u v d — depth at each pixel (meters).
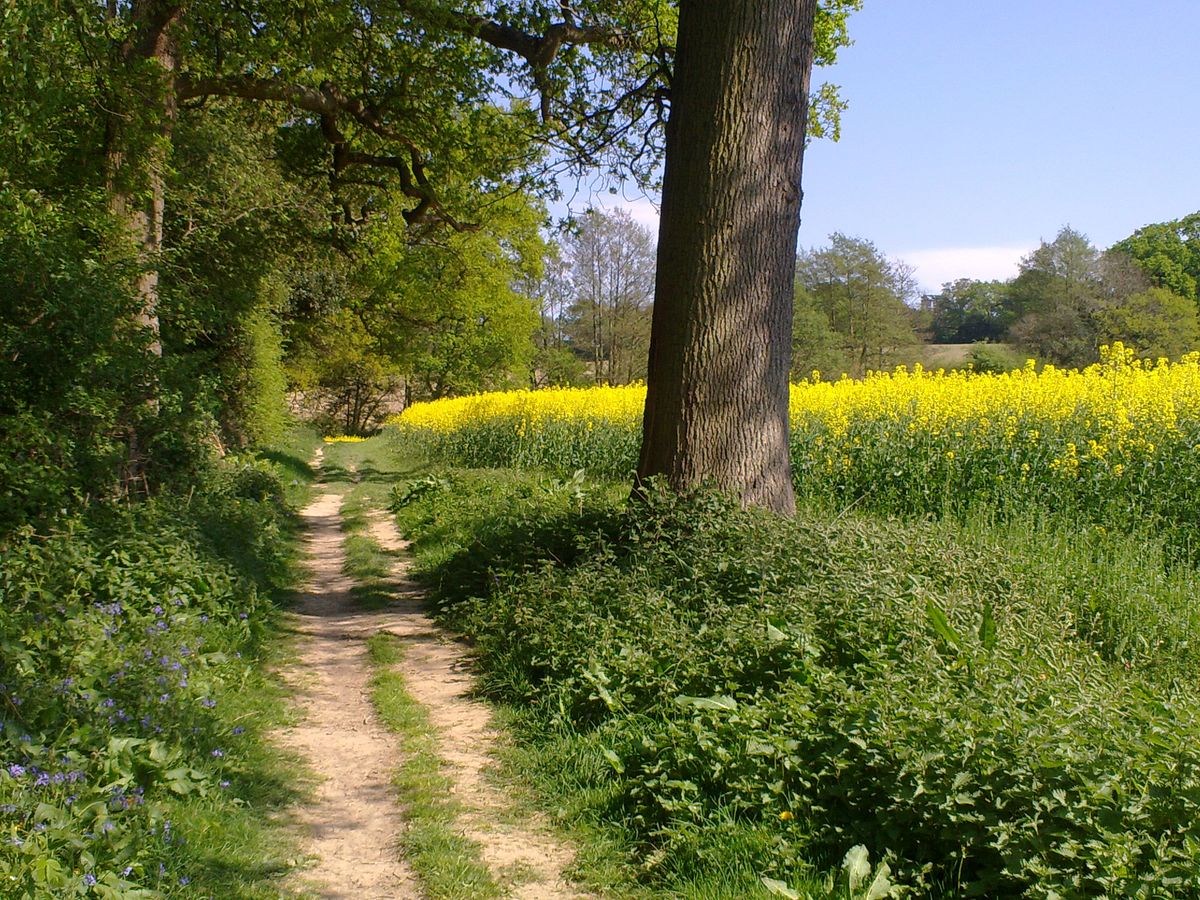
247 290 19.09
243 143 18.34
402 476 25.31
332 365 50.72
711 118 8.57
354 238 20.98
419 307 33.59
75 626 5.41
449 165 16.83
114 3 12.80
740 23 8.48
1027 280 52.47
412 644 8.13
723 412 8.59
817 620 5.57
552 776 5.07
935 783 3.70
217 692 5.93
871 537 7.16
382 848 4.37
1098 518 9.00
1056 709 3.94
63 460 7.97
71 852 3.39
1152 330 46.94
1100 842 3.12
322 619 9.21
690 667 5.51
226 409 23.08
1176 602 6.64
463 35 14.41
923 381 14.71
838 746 4.20
